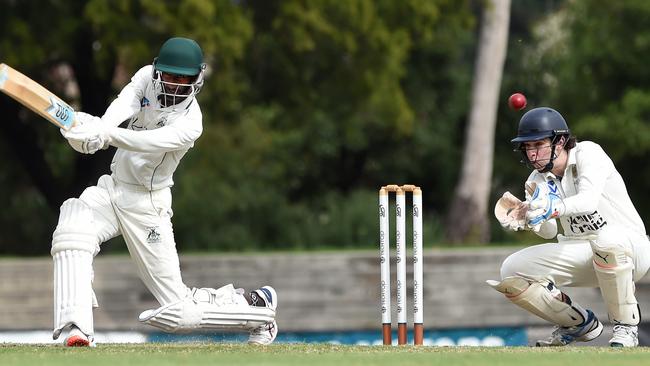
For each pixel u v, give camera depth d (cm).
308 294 5519
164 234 2136
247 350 2014
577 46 7806
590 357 1869
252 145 7706
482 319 5406
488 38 7531
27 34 5772
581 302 5109
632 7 7456
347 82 6581
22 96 1923
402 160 8912
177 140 2059
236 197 7312
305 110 6725
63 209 2105
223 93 6188
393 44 6397
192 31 5681
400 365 1719
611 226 2238
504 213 2175
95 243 2100
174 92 2069
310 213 7862
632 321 2284
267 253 6062
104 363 1728
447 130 8888
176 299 2148
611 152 7638
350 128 7094
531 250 2331
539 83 8694
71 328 2070
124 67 6488
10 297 5419
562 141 2252
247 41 5909
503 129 8688
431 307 5412
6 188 7581
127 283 5428
